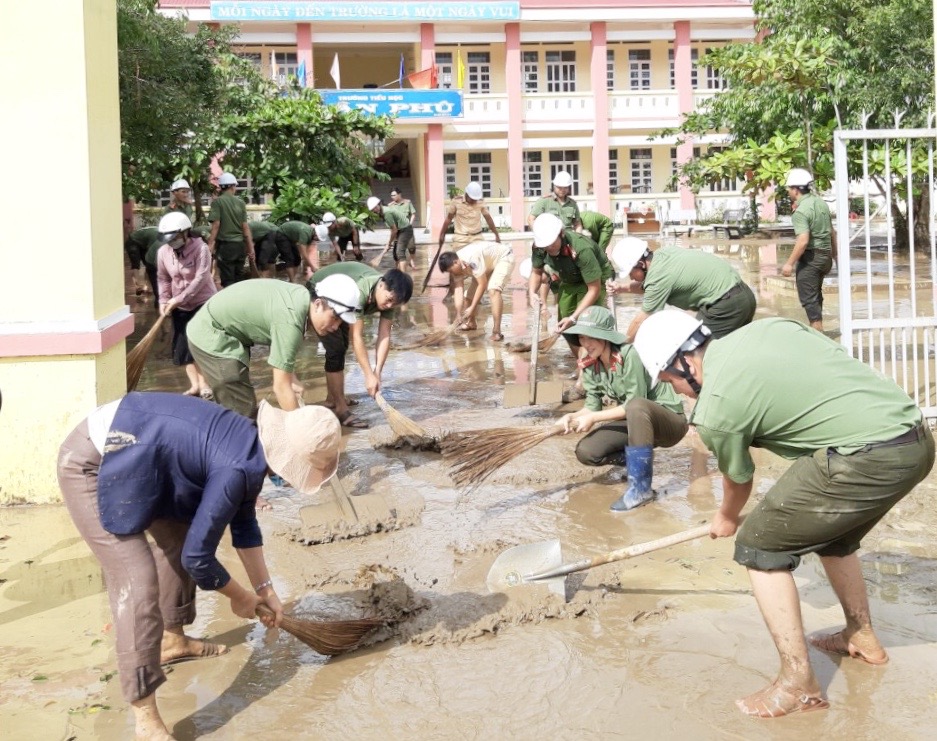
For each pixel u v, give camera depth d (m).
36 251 6.72
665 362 4.04
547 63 37.91
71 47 6.65
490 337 13.01
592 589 5.21
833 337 11.89
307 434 3.80
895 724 3.87
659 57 38.28
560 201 13.74
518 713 4.07
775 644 4.12
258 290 6.75
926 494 6.52
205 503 3.76
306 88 20.12
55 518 6.62
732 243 27.22
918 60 19.36
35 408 6.82
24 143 6.66
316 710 4.16
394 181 40.62
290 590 5.39
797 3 20.78
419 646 4.69
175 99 15.38
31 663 4.60
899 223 22.72
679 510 6.41
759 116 22.09
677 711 4.04
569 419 6.21
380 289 7.66
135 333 14.00
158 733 3.88
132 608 3.82
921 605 4.90
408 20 35.09
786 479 3.94
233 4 34.06
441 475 7.30
